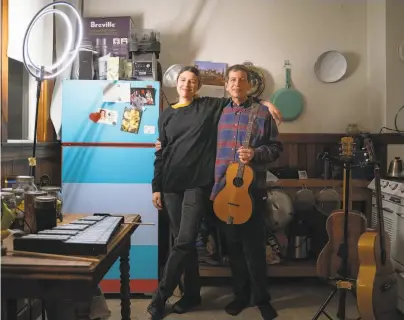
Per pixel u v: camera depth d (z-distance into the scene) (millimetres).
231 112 2695
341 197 3299
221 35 3652
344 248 2586
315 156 3662
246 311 2867
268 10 3662
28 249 1401
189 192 2664
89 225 1700
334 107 3680
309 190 3332
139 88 3039
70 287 1290
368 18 3662
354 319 2727
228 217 2615
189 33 3650
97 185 3039
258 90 3627
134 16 3639
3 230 1593
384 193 3078
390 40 3434
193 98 2803
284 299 3086
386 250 2545
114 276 3049
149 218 3059
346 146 3035
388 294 2516
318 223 3320
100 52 3363
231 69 2699
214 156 2707
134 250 3061
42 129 3076
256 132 2625
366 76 3684
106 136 3035
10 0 2625
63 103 3018
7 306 1806
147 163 3049
